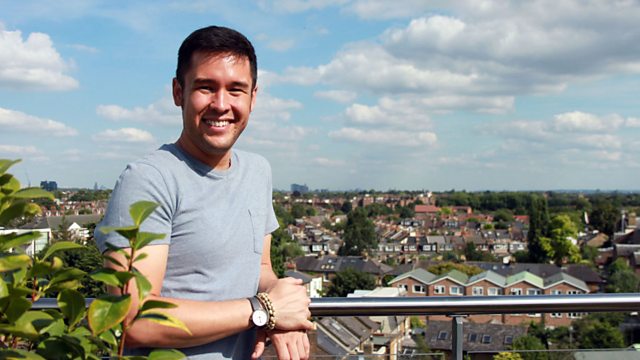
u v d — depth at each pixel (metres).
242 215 1.72
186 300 1.53
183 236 1.60
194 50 1.64
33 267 1.04
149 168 1.57
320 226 149.88
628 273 66.38
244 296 1.69
